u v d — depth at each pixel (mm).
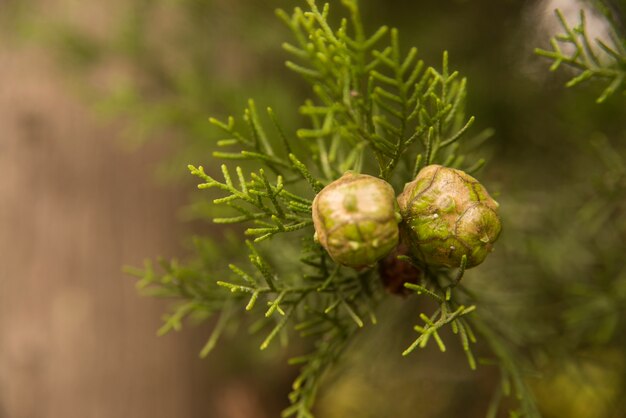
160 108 777
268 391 977
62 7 838
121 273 873
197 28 881
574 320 624
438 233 471
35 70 839
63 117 849
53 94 844
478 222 469
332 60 491
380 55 482
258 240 477
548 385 824
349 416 917
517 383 538
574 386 776
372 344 631
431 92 480
